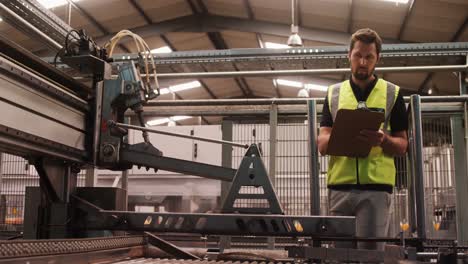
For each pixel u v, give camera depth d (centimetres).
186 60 391
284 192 376
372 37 203
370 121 180
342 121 181
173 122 1252
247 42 1050
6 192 403
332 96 218
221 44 1085
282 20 887
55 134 209
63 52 248
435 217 378
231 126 389
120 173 413
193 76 365
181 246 388
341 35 832
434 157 387
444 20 684
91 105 238
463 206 353
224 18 938
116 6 834
